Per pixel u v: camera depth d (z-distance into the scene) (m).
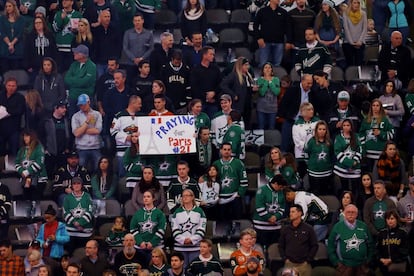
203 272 42.56
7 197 45.62
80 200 44.97
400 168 46.75
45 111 48.72
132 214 45.44
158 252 42.41
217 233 45.50
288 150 48.56
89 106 47.62
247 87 48.88
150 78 48.88
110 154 48.09
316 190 46.78
